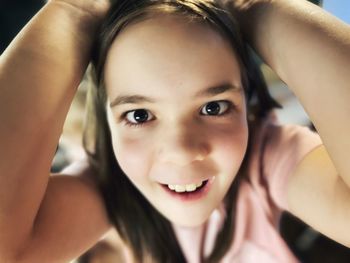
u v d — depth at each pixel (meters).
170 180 0.25
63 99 0.23
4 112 0.21
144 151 0.25
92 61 0.26
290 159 0.28
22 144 0.21
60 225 0.25
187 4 0.24
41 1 0.43
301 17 0.23
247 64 0.27
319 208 0.25
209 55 0.23
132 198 0.30
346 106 0.21
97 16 0.26
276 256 0.32
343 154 0.21
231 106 0.25
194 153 0.23
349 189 0.23
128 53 0.23
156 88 0.23
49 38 0.23
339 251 0.40
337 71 0.21
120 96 0.24
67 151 0.39
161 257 0.32
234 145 0.25
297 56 0.23
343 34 0.22
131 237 0.31
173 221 0.27
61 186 0.26
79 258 0.34
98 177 0.30
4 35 0.43
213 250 0.32
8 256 0.22
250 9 0.26
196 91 0.23
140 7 0.24
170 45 0.22
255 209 0.31
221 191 0.26
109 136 0.29
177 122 0.23
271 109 0.32
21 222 0.22
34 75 0.22
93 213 0.28
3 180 0.21
